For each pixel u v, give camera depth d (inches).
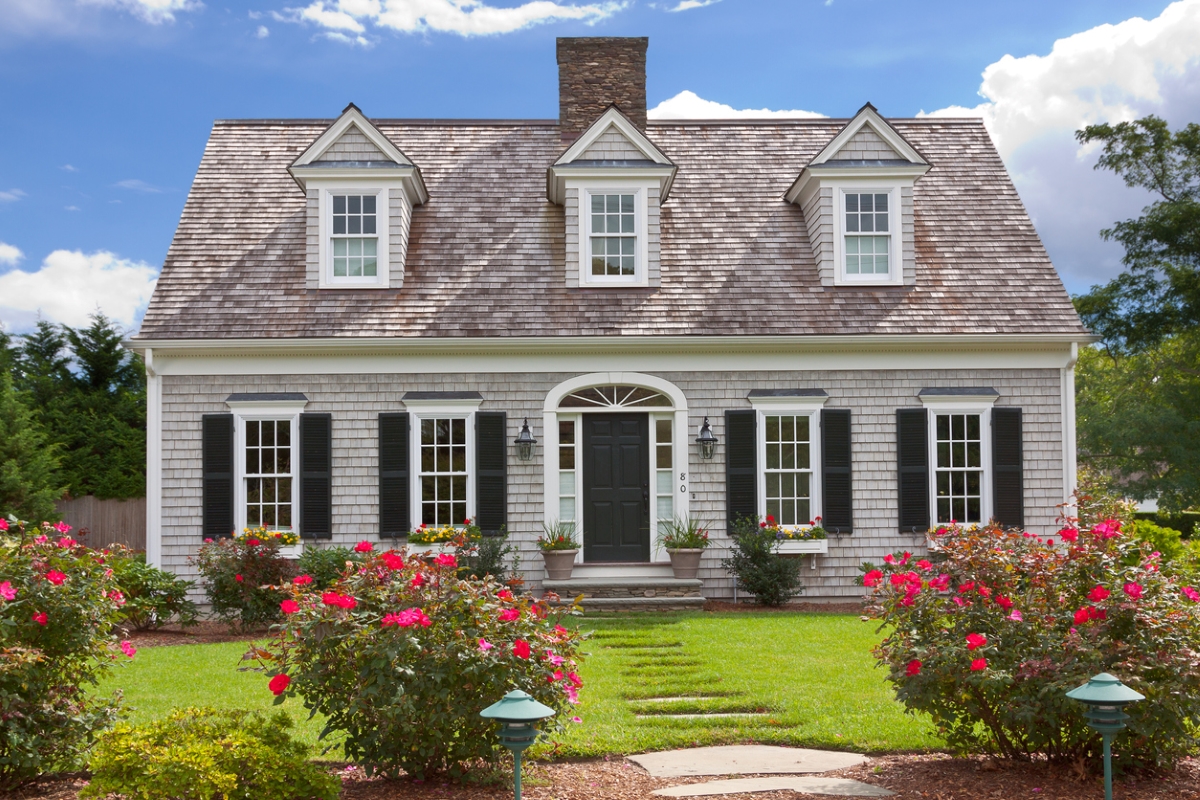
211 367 537.0
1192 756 229.1
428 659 198.5
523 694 179.0
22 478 863.7
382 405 542.6
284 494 537.3
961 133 664.4
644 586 523.8
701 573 544.4
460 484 546.0
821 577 545.6
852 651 376.8
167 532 529.7
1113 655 204.7
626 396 554.6
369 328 539.5
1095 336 542.0
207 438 531.5
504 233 590.2
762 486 547.5
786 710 281.1
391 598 210.5
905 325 549.6
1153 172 1122.7
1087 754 218.2
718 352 549.6
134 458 1011.9
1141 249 1122.0
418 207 604.7
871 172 569.9
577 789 211.8
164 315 538.6
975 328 547.5
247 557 474.9
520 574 538.6
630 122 571.8
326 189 562.6
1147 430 1066.1
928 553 540.7
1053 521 546.3
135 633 484.7
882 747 243.0
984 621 219.0
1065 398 550.6
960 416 551.8
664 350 547.8
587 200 569.9
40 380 1057.5
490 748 206.5
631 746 244.8
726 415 548.4
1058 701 202.1
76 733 215.3
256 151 631.2
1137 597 208.1
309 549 495.8
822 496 545.6
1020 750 227.5
